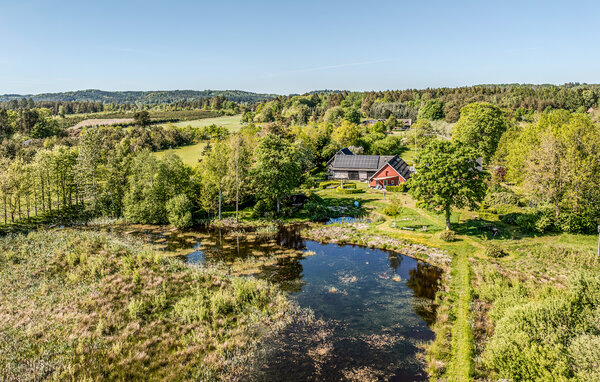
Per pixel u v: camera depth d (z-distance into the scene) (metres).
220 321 24.86
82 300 27.22
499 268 32.25
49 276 31.36
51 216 59.09
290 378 19.47
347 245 43.31
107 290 28.84
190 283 30.62
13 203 60.31
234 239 46.84
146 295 28.31
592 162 39.44
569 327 18.72
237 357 21.20
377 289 30.81
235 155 59.56
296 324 25.11
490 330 22.62
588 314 19.28
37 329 23.30
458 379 18.44
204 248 43.03
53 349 21.41
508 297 24.36
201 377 19.45
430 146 43.34
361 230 47.44
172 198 55.50
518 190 59.12
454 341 22.00
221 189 59.25
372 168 82.19
